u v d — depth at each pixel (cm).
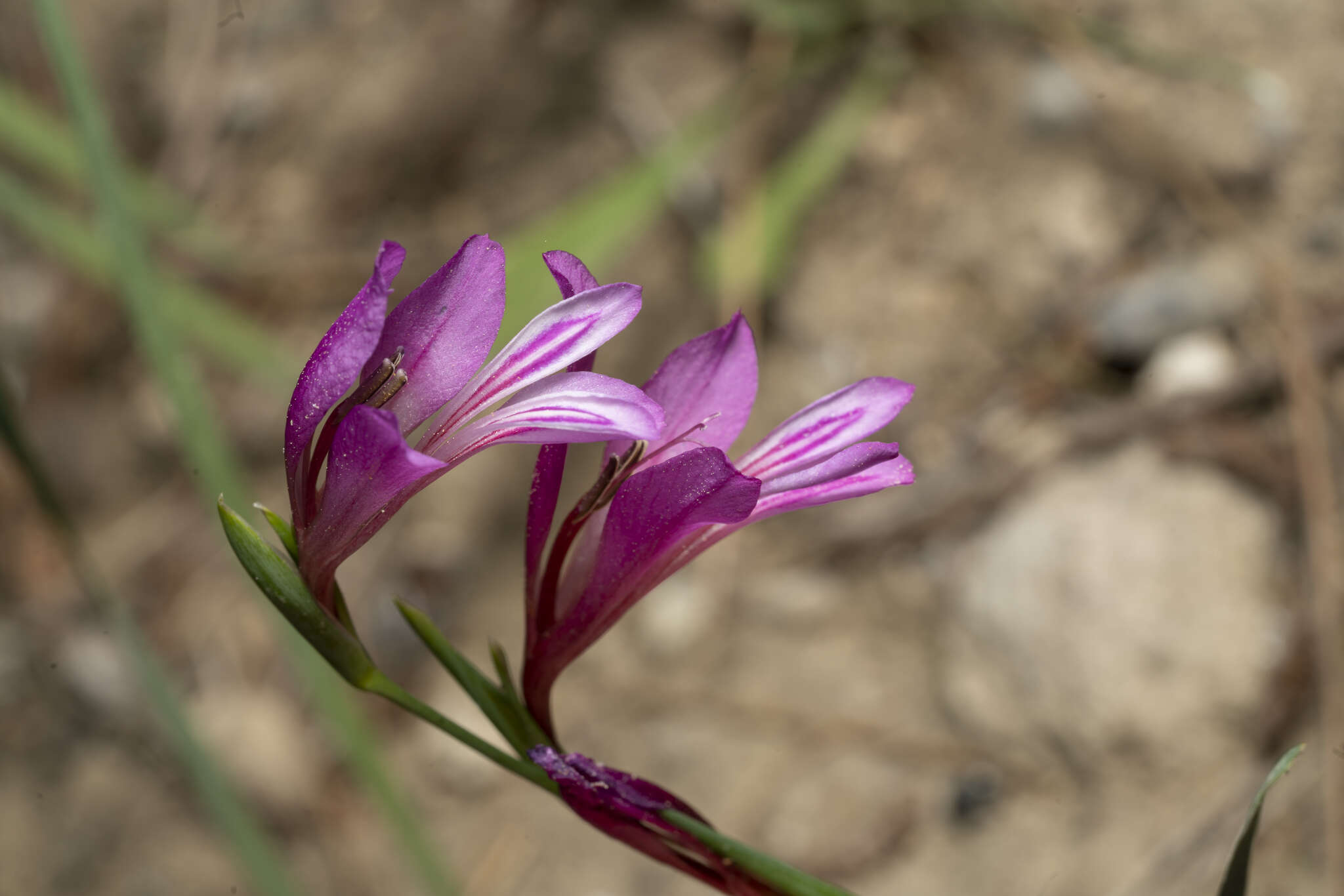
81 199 69
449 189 66
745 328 29
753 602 54
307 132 69
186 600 62
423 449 28
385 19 70
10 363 67
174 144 70
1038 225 56
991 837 46
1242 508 45
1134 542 45
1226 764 43
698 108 63
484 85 67
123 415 66
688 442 29
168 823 57
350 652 29
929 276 58
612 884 51
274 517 29
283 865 54
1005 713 47
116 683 60
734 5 64
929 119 60
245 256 67
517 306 54
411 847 45
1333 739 42
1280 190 54
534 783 29
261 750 57
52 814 58
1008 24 60
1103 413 50
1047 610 46
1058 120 58
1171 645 44
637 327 60
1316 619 43
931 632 50
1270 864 41
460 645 57
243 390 64
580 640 29
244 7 72
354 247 66
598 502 29
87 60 72
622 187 57
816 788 49
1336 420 48
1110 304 53
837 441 29
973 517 51
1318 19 56
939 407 55
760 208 58
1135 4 60
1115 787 44
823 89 62
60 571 63
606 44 66
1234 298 51
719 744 51
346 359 28
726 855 29
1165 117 57
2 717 61
